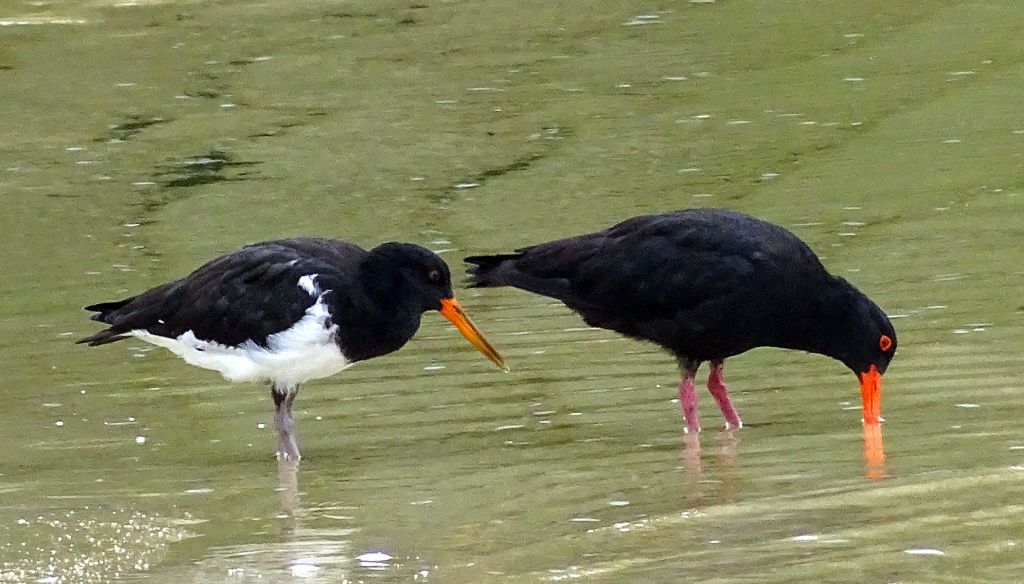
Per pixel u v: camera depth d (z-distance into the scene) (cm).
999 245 1858
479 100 2584
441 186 2267
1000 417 1234
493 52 2783
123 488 1151
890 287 1717
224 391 1439
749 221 1403
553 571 917
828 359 1495
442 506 1075
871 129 2366
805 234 1981
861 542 934
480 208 2180
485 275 1474
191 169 2364
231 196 2253
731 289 1356
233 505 1099
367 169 2336
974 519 966
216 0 3102
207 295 1327
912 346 1481
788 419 1301
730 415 1305
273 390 1321
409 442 1266
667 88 2592
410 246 1344
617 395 1396
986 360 1417
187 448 1274
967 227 1947
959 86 2495
